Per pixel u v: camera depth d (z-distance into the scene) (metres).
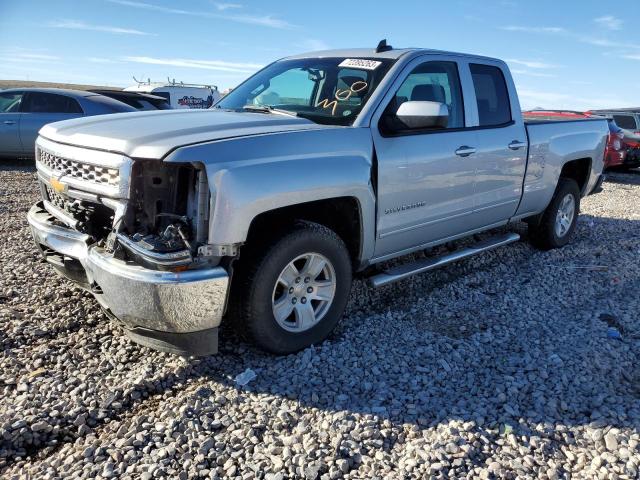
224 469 2.51
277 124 3.52
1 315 3.86
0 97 11.21
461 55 4.63
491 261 5.73
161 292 2.84
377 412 2.95
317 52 4.75
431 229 4.38
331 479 2.46
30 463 2.55
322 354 3.54
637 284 5.17
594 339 3.83
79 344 3.57
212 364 3.41
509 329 4.06
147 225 3.04
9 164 11.64
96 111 11.12
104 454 2.59
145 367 3.30
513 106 5.09
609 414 2.95
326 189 3.36
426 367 3.44
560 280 5.21
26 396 2.97
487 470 2.53
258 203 3.03
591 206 9.71
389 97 3.89
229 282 3.03
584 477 2.52
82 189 3.24
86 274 3.28
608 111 17.91
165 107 13.34
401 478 2.46
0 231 6.03
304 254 3.40
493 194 4.88
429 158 4.08
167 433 2.73
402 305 4.51
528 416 2.94
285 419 2.87
